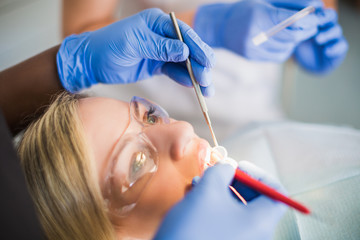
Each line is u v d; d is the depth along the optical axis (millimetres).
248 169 804
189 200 654
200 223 616
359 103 1728
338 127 1267
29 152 839
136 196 792
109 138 812
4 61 1697
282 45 1131
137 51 949
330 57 1256
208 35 1212
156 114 937
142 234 833
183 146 812
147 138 837
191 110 1617
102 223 798
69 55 1007
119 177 788
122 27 943
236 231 624
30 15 1714
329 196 939
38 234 619
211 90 952
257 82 1549
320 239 874
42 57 1042
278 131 1285
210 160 837
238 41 1139
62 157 803
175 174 793
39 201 810
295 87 1862
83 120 834
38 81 1013
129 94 1621
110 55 971
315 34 1149
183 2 1457
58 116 855
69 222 810
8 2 1688
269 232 656
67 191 794
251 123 1453
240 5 1146
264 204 680
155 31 947
